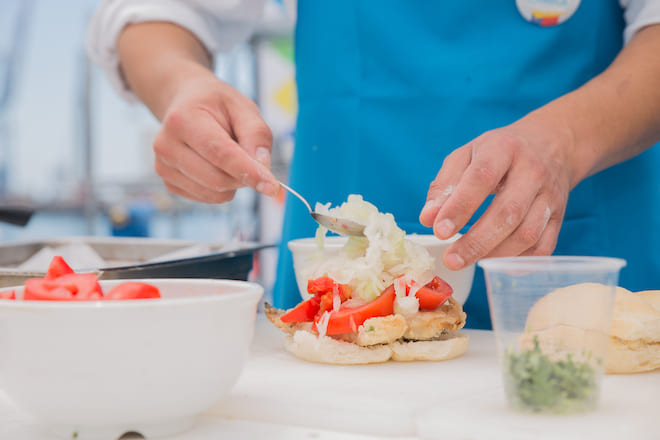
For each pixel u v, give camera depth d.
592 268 0.88
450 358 1.35
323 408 0.94
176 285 1.01
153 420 0.81
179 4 2.29
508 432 0.82
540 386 0.87
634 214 2.09
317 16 2.18
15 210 1.65
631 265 2.11
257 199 5.45
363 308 1.32
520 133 1.43
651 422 0.85
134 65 2.13
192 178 1.66
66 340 0.74
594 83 1.72
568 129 1.53
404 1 2.06
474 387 1.10
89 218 5.68
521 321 0.88
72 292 0.84
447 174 1.34
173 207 5.56
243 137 1.59
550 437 0.79
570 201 2.03
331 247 1.52
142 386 0.76
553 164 1.42
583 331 0.88
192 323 0.77
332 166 2.16
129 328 0.74
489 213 1.27
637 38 1.89
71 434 0.82
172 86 1.90
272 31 5.18
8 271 1.38
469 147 1.38
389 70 2.09
